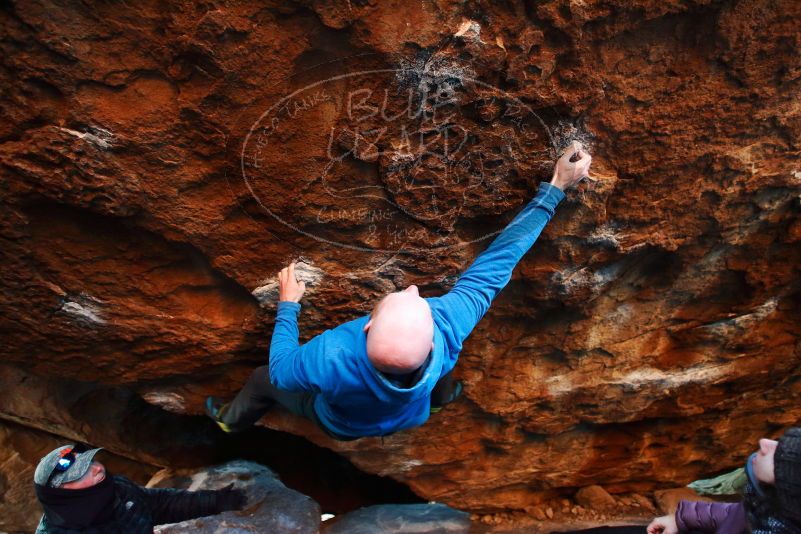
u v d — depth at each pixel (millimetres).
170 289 1771
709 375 2410
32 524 2689
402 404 1394
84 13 1207
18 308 1709
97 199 1445
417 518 2902
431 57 1340
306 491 3010
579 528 2861
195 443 2814
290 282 1657
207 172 1469
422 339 1286
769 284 2064
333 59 1327
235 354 1975
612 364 2326
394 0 1263
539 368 2307
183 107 1343
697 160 1666
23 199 1444
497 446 2586
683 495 3004
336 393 1369
